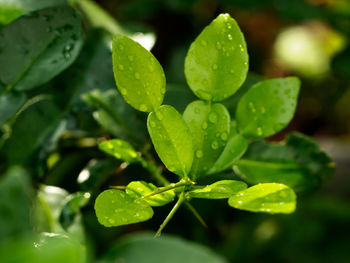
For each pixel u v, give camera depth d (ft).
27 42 1.47
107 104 1.59
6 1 1.52
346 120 6.47
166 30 3.25
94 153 1.63
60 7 1.48
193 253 1.20
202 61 1.38
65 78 1.63
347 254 3.05
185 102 1.64
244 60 1.38
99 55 1.67
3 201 1.16
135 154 1.46
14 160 1.48
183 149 1.34
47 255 1.10
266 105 1.45
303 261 3.01
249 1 3.05
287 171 1.57
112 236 1.79
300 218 3.32
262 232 3.20
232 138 1.45
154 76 1.33
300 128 6.02
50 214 1.50
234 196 1.28
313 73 5.54
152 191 1.32
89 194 1.47
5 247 1.11
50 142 1.52
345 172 4.16
